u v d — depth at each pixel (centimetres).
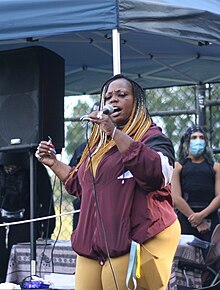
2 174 688
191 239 600
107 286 370
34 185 639
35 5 550
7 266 680
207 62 816
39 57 644
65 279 580
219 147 893
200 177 654
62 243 639
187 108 941
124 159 356
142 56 799
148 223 369
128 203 369
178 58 808
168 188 384
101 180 376
